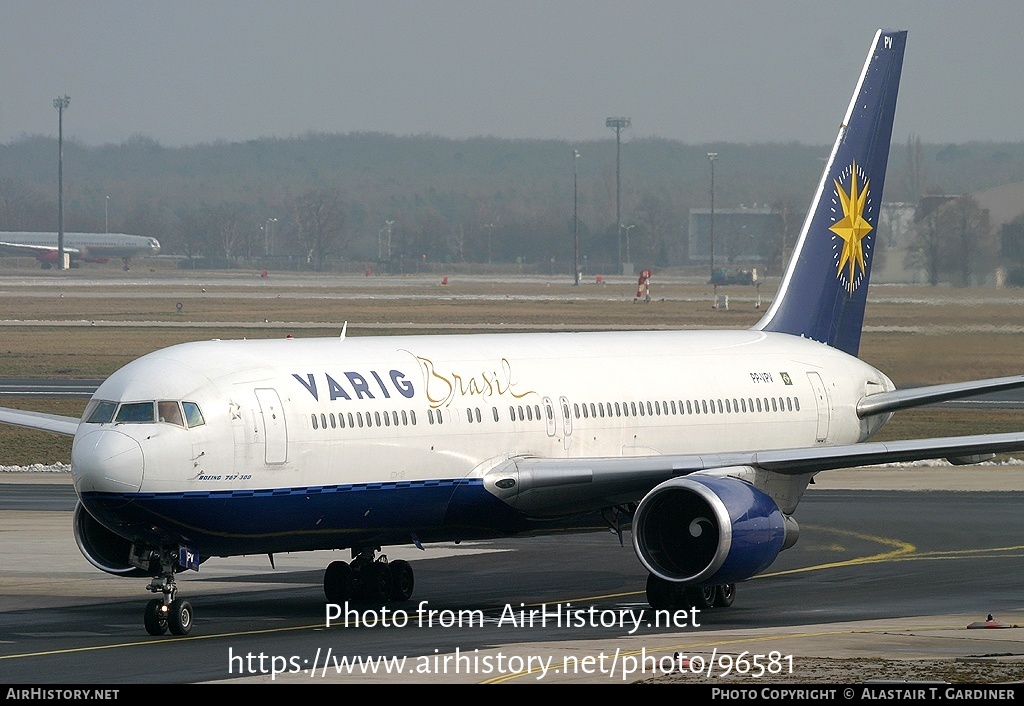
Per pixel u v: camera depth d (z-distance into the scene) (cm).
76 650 9512
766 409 14325
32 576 13412
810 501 18538
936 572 13462
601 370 13188
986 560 14162
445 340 12488
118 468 9825
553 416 12475
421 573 13725
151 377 10331
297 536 10825
